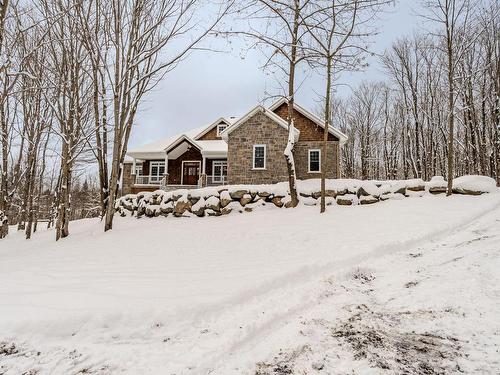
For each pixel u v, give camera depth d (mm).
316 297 4199
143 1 9828
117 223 12039
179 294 4227
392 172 34844
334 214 9438
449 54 10617
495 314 3197
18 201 22891
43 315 3580
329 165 18719
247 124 18719
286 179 18109
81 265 6363
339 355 2820
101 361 2895
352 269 5051
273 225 8891
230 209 11312
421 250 5785
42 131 14477
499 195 9492
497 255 4746
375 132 36594
